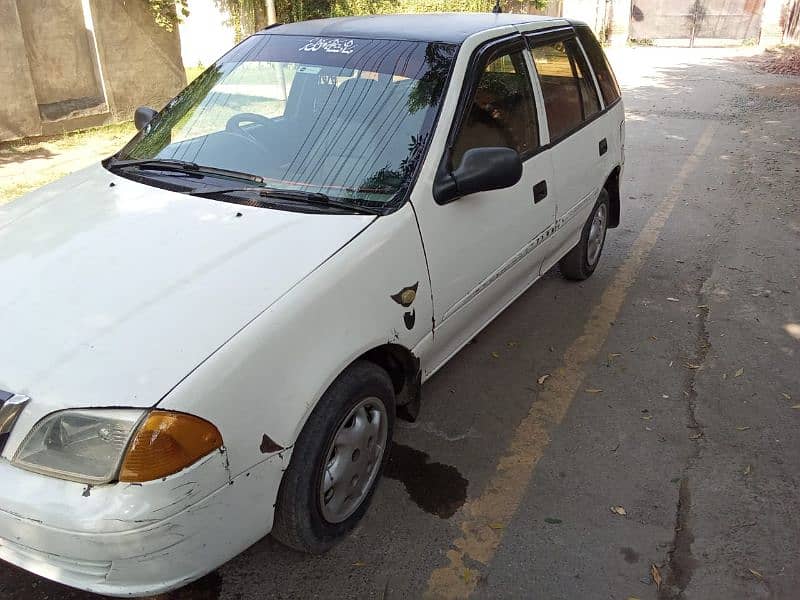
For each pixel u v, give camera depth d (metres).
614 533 2.78
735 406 3.62
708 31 21.06
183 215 2.66
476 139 3.18
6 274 2.40
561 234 4.18
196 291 2.22
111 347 2.02
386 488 3.00
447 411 3.56
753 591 2.52
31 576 2.50
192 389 1.94
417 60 3.21
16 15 8.09
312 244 2.46
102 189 2.99
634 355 4.12
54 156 8.04
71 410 1.90
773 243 5.80
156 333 2.06
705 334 4.35
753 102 12.06
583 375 3.91
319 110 3.15
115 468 1.88
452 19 3.77
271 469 2.16
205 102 3.47
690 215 6.54
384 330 2.56
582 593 2.51
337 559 2.64
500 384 3.81
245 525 2.16
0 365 2.01
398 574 2.58
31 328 2.11
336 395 2.40
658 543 2.73
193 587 2.50
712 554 2.68
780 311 4.64
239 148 3.13
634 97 12.66
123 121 9.62
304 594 2.49
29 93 8.41
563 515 2.88
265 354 2.11
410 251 2.70
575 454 3.25
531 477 3.10
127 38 9.41
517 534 2.77
